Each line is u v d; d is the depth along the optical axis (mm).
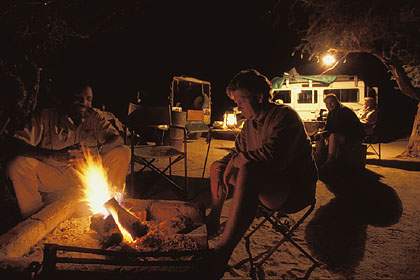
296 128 2074
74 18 5477
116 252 1648
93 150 3178
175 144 8625
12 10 4324
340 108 5906
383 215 3422
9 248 1940
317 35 7047
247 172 1926
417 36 6625
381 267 2230
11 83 4406
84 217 2795
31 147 2760
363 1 6281
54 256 1654
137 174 5430
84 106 3031
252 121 2328
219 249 1852
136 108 4875
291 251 2480
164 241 2119
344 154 5727
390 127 17391
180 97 12141
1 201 3547
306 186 2193
